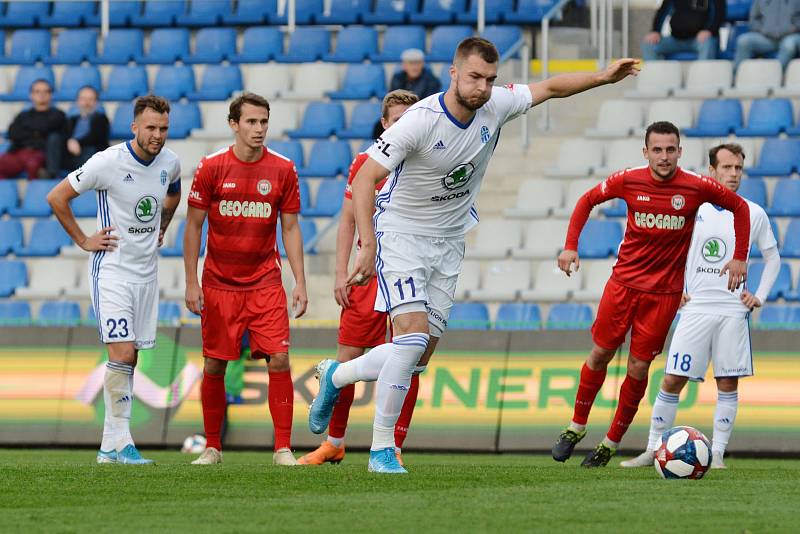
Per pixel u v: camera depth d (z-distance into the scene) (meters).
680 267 28.56
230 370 40.31
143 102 28.22
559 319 46.66
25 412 41.47
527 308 46.91
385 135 22.27
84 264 53.19
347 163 55.59
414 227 23.45
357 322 29.38
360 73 60.31
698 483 23.34
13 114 62.41
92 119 57.03
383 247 23.50
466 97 22.00
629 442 37.88
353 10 65.12
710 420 37.97
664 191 27.92
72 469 25.17
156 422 40.66
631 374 29.20
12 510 18.56
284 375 29.28
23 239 54.72
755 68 56.06
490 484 22.53
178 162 29.61
